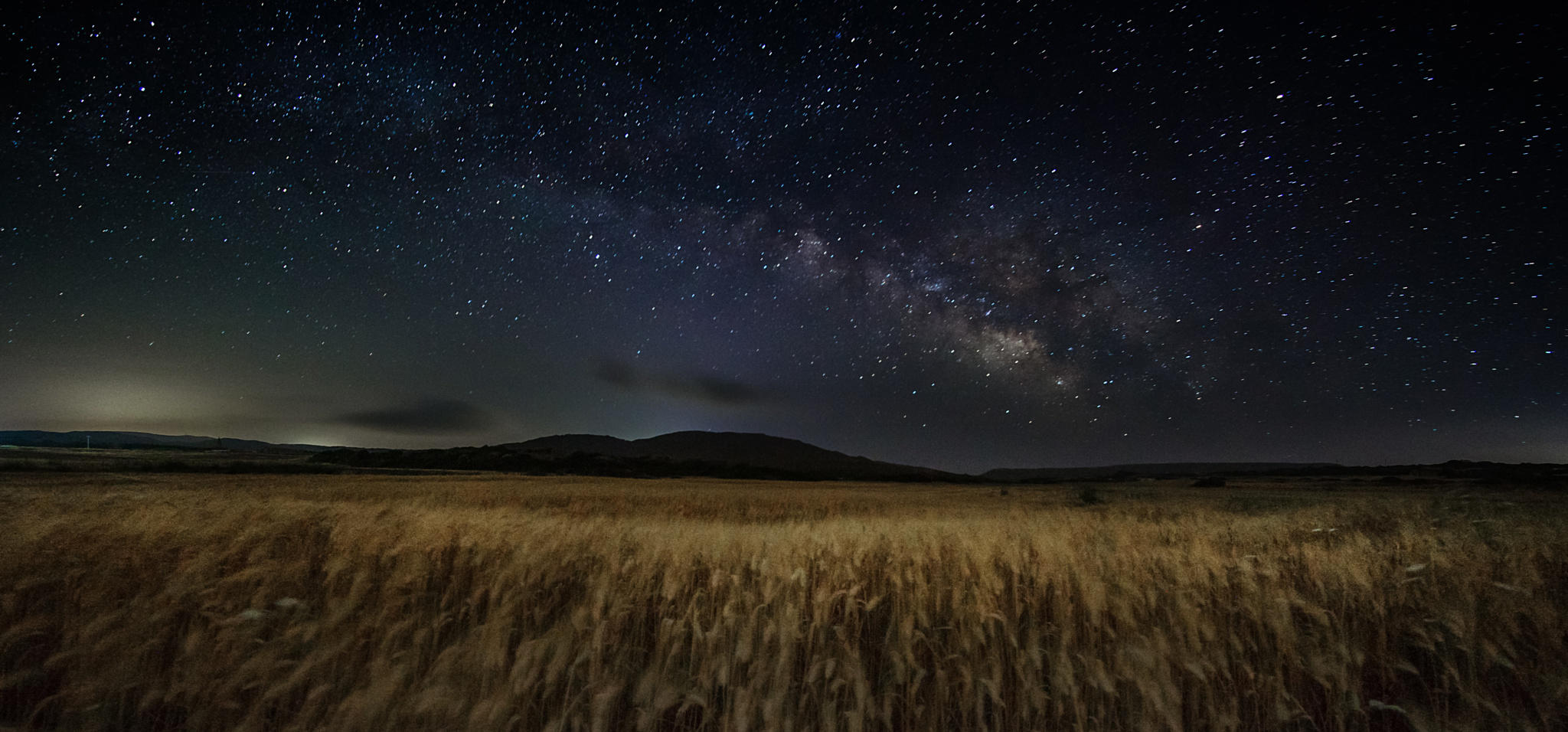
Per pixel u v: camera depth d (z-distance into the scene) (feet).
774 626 14.11
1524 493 102.32
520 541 20.63
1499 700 14.43
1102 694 13.76
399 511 28.78
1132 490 157.17
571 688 13.17
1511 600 17.06
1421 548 24.53
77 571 17.70
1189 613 14.85
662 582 17.79
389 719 11.33
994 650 14.23
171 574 17.39
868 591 18.44
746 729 11.90
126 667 12.95
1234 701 13.41
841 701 13.35
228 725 12.51
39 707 12.28
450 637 15.56
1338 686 13.78
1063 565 18.49
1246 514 56.70
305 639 13.19
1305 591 18.74
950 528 29.81
